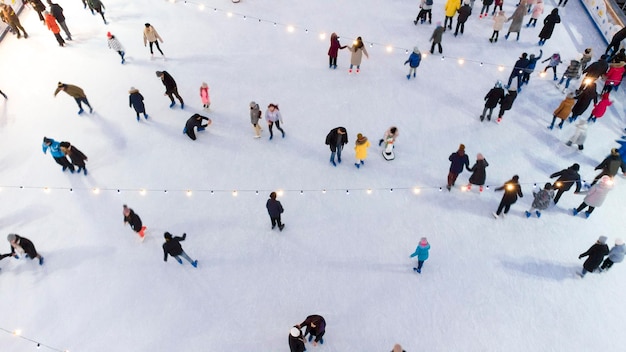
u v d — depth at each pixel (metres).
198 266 10.05
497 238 10.48
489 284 9.76
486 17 16.23
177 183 11.50
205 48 15.06
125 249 10.34
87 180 11.59
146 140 12.43
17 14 16.34
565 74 13.23
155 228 10.66
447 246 10.34
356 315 9.32
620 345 8.97
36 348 9.05
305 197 11.23
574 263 10.09
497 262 10.09
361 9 16.59
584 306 9.46
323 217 10.84
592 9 15.81
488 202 11.12
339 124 12.82
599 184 10.12
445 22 15.30
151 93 13.60
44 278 9.95
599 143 12.34
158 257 10.20
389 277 9.87
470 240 10.45
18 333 9.20
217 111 13.15
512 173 11.67
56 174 11.73
